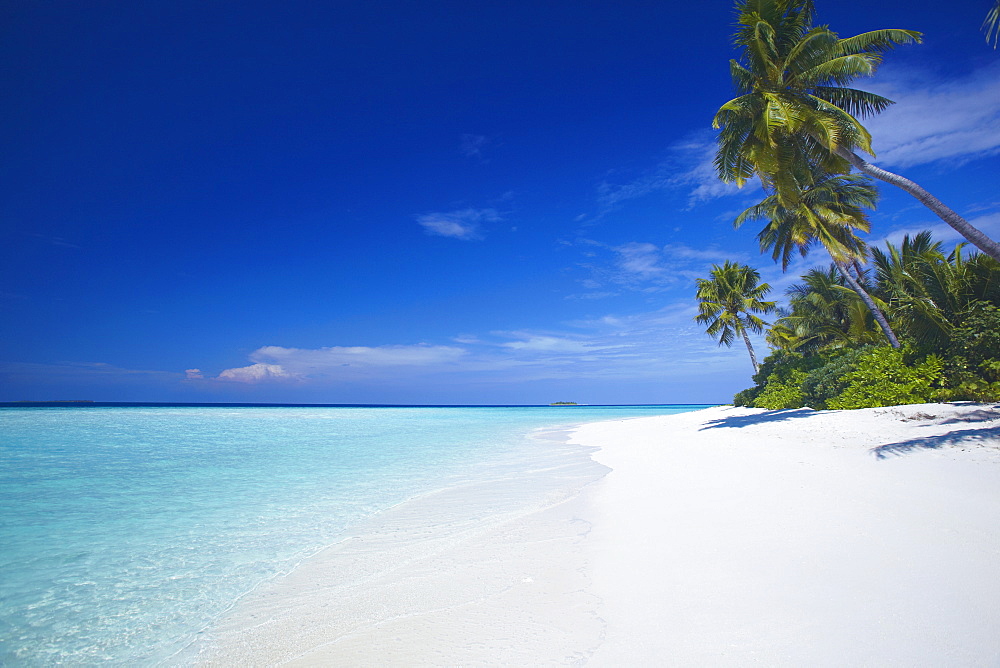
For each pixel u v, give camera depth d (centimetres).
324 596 445
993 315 1401
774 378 2698
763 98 1536
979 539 426
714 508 610
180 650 355
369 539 618
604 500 742
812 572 387
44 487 964
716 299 3678
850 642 285
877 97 1473
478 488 941
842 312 2616
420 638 351
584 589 409
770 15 1612
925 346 1616
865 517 509
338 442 1972
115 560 549
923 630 292
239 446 1766
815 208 2278
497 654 318
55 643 367
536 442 1973
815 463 835
